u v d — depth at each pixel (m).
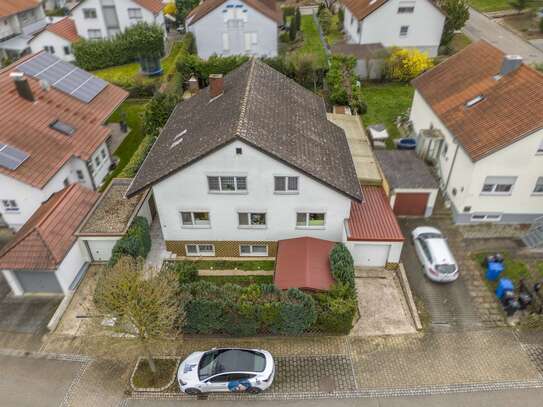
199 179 23.59
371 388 20.12
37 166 28.73
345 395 19.88
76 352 22.08
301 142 24.81
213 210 25.00
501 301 23.95
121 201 28.11
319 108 30.44
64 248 24.58
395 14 49.28
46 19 69.75
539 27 57.69
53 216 25.27
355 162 30.52
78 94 36.25
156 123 35.62
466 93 30.94
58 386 20.55
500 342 22.03
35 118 31.64
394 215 27.80
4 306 24.64
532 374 20.56
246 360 20.19
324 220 25.34
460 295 24.48
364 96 44.97
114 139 40.62
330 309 21.16
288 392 20.06
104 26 57.28
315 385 20.30
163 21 61.66
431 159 33.00
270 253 27.20
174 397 20.00
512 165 25.92
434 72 35.53
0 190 28.14
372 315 23.45
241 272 26.20
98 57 54.69
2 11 61.66
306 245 25.17
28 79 34.28
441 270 24.75
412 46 51.84
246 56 47.62
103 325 19.38
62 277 24.45
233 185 23.91
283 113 26.53
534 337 22.23
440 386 20.12
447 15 50.78
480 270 25.92
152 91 48.28
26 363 21.62
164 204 24.81
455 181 29.23
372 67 47.12
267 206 24.67
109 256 26.84
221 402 19.75
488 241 27.69
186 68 47.44
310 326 21.81
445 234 28.39
